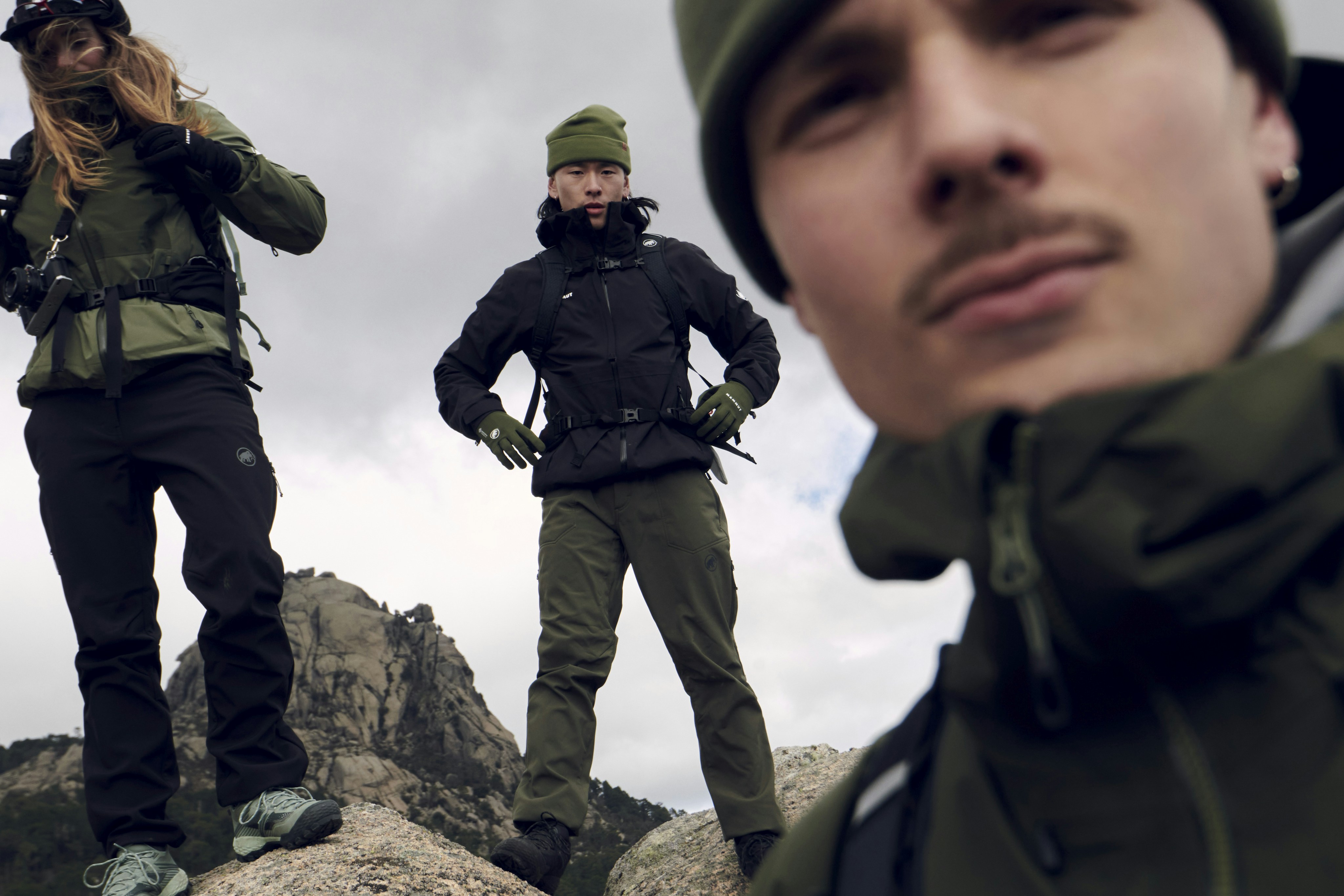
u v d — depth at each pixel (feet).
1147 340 1.10
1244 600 1.09
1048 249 1.09
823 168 1.31
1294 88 1.45
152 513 8.29
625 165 10.78
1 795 154.81
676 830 11.98
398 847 8.12
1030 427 1.13
